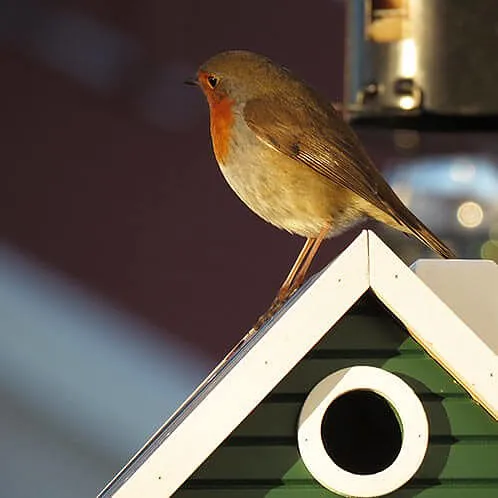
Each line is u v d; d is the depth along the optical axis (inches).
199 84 394.0
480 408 312.5
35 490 629.9
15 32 775.7
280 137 380.5
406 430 308.7
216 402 301.9
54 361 649.0
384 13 475.5
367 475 308.7
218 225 700.0
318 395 310.7
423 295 300.8
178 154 728.3
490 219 518.3
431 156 558.9
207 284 679.1
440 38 469.1
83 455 633.6
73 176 719.1
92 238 695.7
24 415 638.5
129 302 675.4
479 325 337.4
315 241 382.6
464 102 468.4
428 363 313.1
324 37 735.7
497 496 313.1
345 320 312.8
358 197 380.8
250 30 751.7
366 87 479.5
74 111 745.6
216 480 313.6
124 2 778.8
